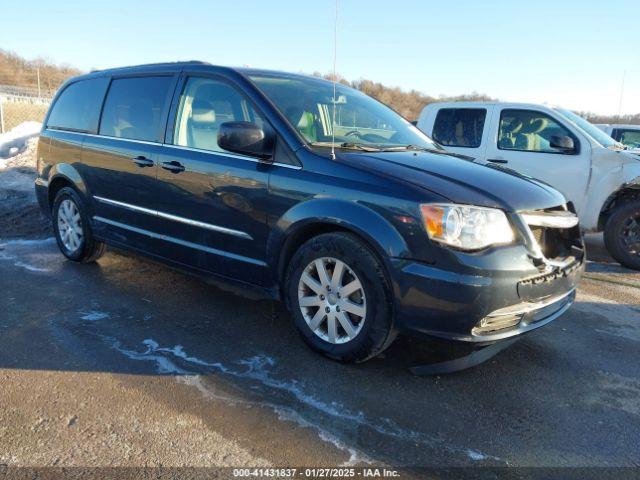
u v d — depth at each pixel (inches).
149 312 159.5
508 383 125.0
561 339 152.8
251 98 146.1
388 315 117.9
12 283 181.5
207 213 149.1
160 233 165.6
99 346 135.4
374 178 120.6
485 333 113.7
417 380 123.6
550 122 267.0
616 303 188.5
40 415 105.0
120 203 177.8
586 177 252.8
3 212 289.7
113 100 187.3
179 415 106.4
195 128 157.0
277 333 147.0
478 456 97.5
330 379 122.3
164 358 130.2
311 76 179.2
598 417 112.1
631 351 146.5
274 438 100.1
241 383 119.3
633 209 235.0
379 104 188.7
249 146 133.2
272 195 133.4
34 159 429.7
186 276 194.5
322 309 129.2
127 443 97.3
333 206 122.0
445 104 303.6
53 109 218.5
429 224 110.8
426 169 128.0
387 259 114.0
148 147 166.6
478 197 116.5
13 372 121.0
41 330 143.8
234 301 170.7
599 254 273.1
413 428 105.1
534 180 144.7
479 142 285.9
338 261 123.5
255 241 139.2
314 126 144.9
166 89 168.6
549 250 129.1
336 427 104.3
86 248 200.2
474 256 109.2
